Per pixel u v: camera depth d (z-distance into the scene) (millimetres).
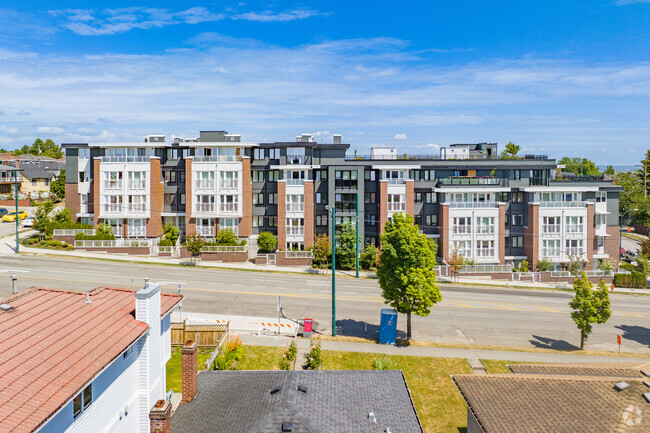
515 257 59562
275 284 44531
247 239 58969
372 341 31328
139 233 58812
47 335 13750
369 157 62250
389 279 31062
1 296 34875
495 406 16984
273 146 59844
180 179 61938
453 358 29281
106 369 14211
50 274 42344
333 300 31766
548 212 57969
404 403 15734
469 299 43344
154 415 14000
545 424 15305
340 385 16312
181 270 47906
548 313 40094
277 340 29828
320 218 60562
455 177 60031
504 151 97438
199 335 27875
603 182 61469
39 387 11180
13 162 110438
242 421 13922
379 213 59406
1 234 62781
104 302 17328
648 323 39000
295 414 13633
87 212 61500
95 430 13648
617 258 62125
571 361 29594
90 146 59188
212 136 61188
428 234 60219
